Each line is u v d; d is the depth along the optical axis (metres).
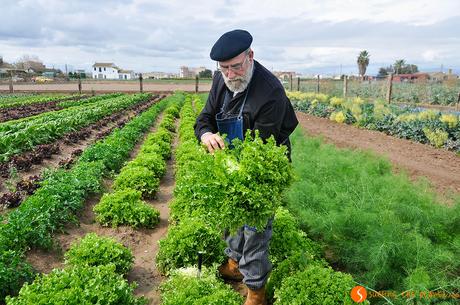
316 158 8.56
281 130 3.96
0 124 15.44
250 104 3.70
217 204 3.28
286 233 4.90
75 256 4.87
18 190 7.89
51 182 7.30
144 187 8.02
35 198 6.32
